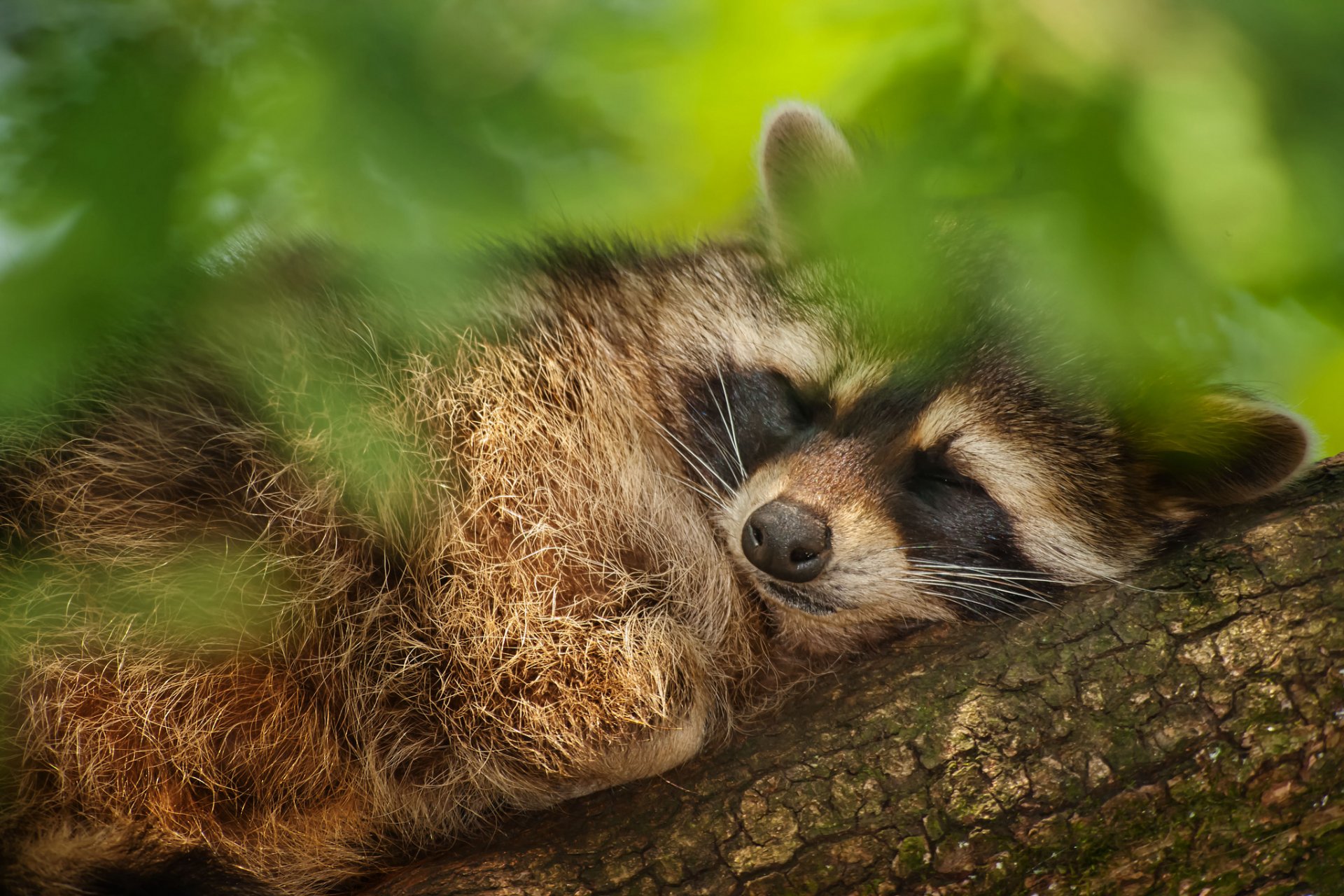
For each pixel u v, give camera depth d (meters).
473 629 6.57
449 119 3.63
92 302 3.45
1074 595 6.27
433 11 3.64
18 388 3.38
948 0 4.19
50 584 6.26
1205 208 3.01
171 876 6.20
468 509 6.82
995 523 7.52
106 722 6.16
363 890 6.44
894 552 7.37
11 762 6.04
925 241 3.76
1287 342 6.46
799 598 7.35
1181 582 5.86
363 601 6.68
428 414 6.99
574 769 6.23
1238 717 5.39
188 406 6.73
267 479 6.62
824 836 5.42
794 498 7.32
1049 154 3.35
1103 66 3.25
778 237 7.75
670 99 6.51
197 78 3.51
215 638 6.31
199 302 6.26
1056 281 3.28
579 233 7.68
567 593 6.71
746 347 7.89
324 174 3.46
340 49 3.50
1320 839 5.28
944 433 7.44
